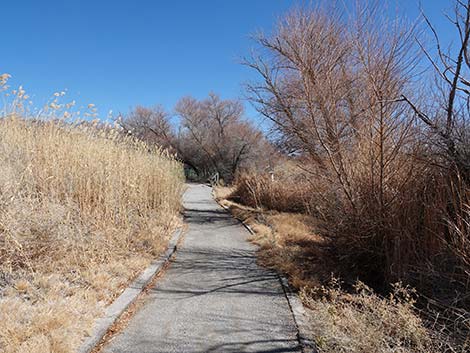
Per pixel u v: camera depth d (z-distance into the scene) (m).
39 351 2.81
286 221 11.37
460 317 3.74
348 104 6.63
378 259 5.88
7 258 4.29
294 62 8.68
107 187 6.89
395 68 5.77
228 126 43.72
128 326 3.81
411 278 4.94
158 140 47.03
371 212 5.88
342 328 3.50
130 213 7.63
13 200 4.95
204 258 7.14
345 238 6.29
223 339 3.60
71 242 5.28
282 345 3.51
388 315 3.68
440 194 4.86
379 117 5.82
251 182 18.19
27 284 4.00
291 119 10.92
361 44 6.05
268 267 6.57
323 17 7.53
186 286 5.32
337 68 7.00
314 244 7.93
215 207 16.50
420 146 5.44
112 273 5.10
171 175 11.73
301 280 5.48
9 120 6.86
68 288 4.21
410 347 3.24
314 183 7.28
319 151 7.26
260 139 37.06
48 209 5.39
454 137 5.04
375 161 5.80
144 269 5.75
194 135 45.66
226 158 41.28
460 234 4.25
